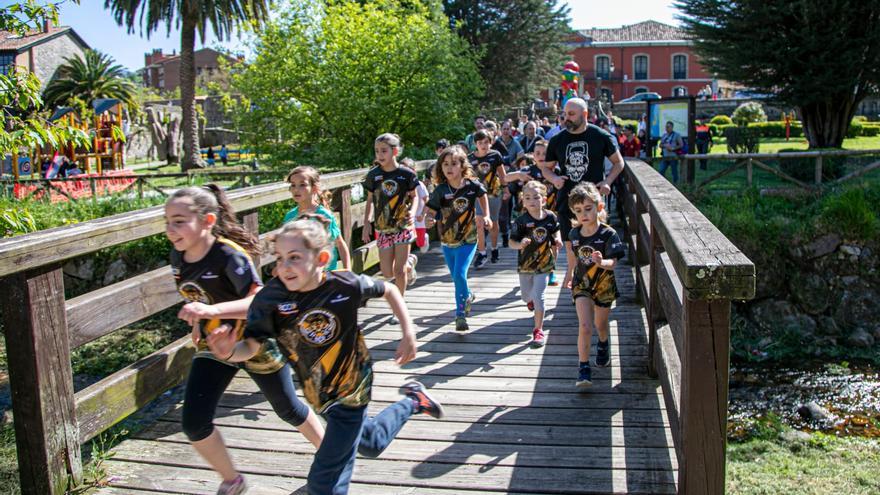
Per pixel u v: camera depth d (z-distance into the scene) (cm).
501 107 3747
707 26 2244
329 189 724
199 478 388
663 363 430
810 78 2116
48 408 353
